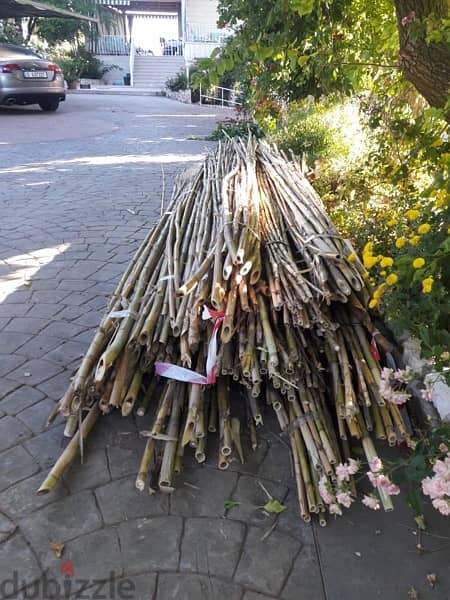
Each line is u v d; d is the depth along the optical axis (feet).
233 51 9.76
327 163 16.83
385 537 6.24
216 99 60.03
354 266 8.25
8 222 17.56
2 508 6.56
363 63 10.87
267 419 8.14
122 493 6.81
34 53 45.57
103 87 80.33
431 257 6.64
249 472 7.21
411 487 6.39
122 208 19.26
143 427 7.88
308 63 11.75
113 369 7.48
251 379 7.10
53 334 10.52
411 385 8.21
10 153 29.25
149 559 5.95
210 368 7.22
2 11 54.95
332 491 6.28
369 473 5.75
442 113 8.66
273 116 19.44
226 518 6.49
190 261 8.85
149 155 29.60
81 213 18.60
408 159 11.62
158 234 10.71
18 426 7.94
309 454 6.86
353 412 6.95
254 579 5.75
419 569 5.86
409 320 7.70
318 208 10.54
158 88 81.71
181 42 92.02
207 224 9.91
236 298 7.42
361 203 13.53
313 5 8.88
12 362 9.53
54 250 15.06
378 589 5.65
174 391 7.71
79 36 82.58
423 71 8.84
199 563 5.92
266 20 9.96
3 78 41.73
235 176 12.32
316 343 7.83
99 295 12.26
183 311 7.52
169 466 6.77
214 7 74.43
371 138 16.19
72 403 7.25
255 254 8.11
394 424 7.32
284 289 7.59
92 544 6.12
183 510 6.59
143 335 7.48
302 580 5.74
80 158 28.45
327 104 18.93
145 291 8.66
